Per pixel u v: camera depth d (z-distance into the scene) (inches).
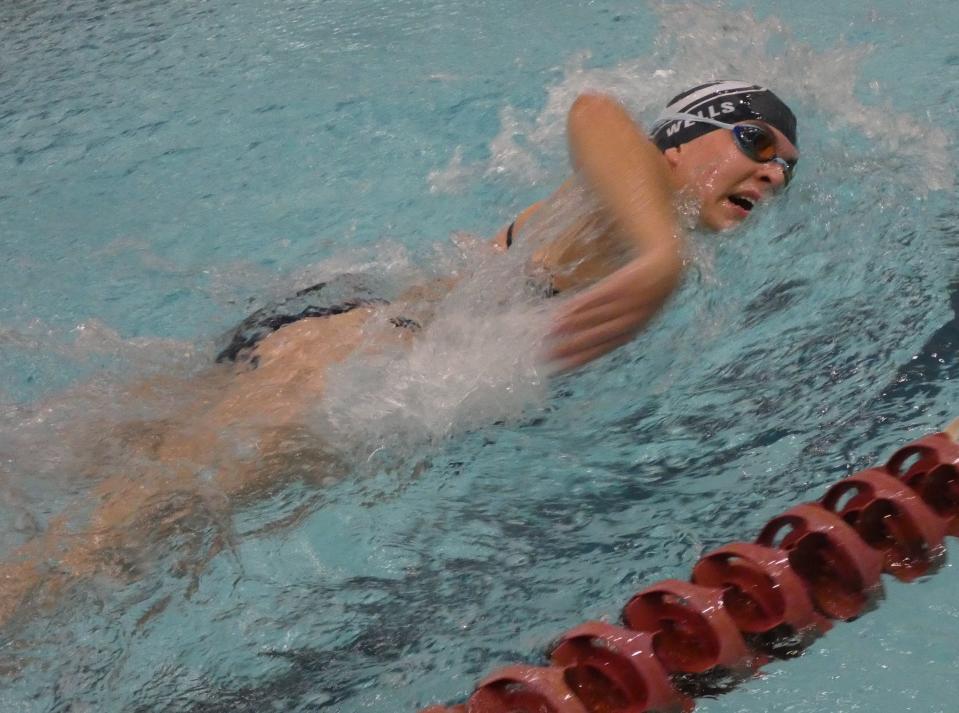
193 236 225.0
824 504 121.1
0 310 202.7
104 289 207.6
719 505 131.2
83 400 157.6
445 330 157.5
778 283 170.4
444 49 305.6
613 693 102.3
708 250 167.6
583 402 153.3
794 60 257.9
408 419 146.9
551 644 112.3
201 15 355.3
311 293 172.1
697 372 156.1
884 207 185.8
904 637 108.0
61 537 131.3
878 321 159.9
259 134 267.1
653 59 273.7
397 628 118.6
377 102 276.1
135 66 319.0
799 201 182.9
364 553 129.6
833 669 105.1
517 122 255.3
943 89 240.4
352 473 141.4
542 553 127.5
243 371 159.5
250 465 140.2
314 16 344.2
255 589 125.4
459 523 133.6
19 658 117.2
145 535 131.7
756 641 108.6
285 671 114.6
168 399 155.9
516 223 175.0
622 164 145.7
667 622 109.7
